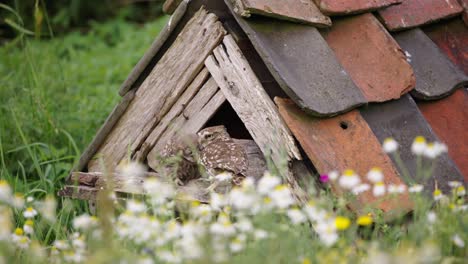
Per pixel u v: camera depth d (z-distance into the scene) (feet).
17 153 27.43
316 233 17.71
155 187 17.88
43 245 19.34
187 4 21.04
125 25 46.26
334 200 17.34
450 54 23.32
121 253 16.46
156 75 21.65
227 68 20.26
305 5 20.59
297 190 19.01
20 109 29.04
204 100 20.90
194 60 20.85
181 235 18.01
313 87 19.24
